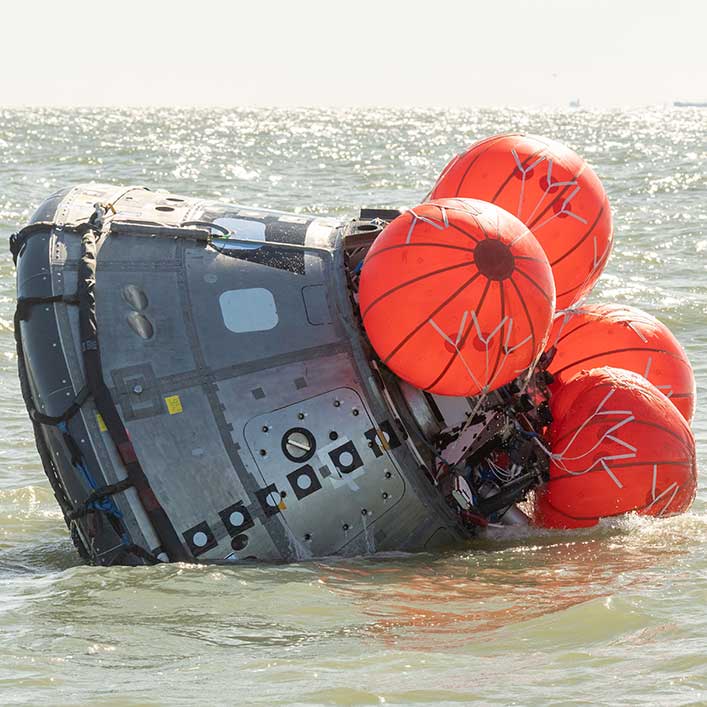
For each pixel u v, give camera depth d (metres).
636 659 20.78
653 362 32.59
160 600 24.72
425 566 27.38
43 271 29.09
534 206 30.39
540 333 26.03
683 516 31.27
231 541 27.23
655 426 28.84
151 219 30.33
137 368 27.75
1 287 66.75
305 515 27.45
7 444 40.16
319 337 28.08
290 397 27.58
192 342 28.00
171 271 28.98
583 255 30.83
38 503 34.84
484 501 29.67
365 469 27.61
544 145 31.28
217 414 27.42
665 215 112.62
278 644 22.16
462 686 19.75
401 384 28.30
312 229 30.69
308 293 28.66
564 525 29.70
